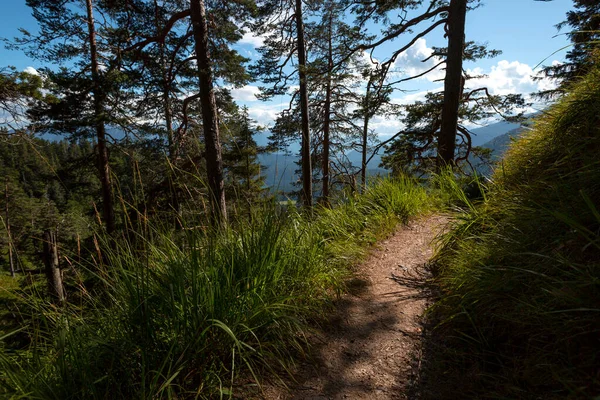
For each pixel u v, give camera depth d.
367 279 3.15
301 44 13.30
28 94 10.55
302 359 2.03
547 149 2.49
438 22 8.80
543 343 1.44
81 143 11.62
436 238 3.52
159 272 1.99
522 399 1.28
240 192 2.66
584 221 1.63
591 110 2.09
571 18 9.99
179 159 11.04
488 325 1.78
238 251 2.30
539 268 1.66
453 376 1.68
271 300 2.17
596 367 1.18
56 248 2.17
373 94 11.05
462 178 4.77
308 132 13.66
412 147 11.88
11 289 1.71
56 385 1.43
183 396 1.60
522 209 2.13
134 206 2.06
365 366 1.95
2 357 1.41
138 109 12.51
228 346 1.82
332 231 3.94
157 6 12.35
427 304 2.53
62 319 1.71
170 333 1.73
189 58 11.14
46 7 11.22
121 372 1.57
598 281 1.26
